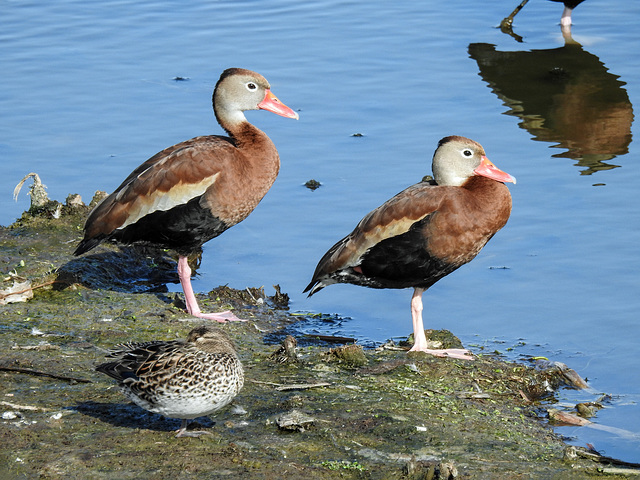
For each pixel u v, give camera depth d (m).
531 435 9.20
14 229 14.52
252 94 13.12
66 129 17.52
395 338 12.17
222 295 13.20
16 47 21.09
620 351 11.59
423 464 8.19
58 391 9.36
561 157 16.58
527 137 17.34
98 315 11.90
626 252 13.67
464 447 8.67
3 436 8.38
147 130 17.45
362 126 17.61
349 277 11.68
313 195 15.48
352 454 8.36
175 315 12.16
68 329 11.32
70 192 15.66
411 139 17.11
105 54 20.81
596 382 10.95
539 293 12.95
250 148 12.82
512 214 14.80
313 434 8.69
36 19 22.86
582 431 9.70
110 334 11.22
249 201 12.69
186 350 7.95
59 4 24.05
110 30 22.17
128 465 7.93
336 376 10.30
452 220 11.12
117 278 13.67
